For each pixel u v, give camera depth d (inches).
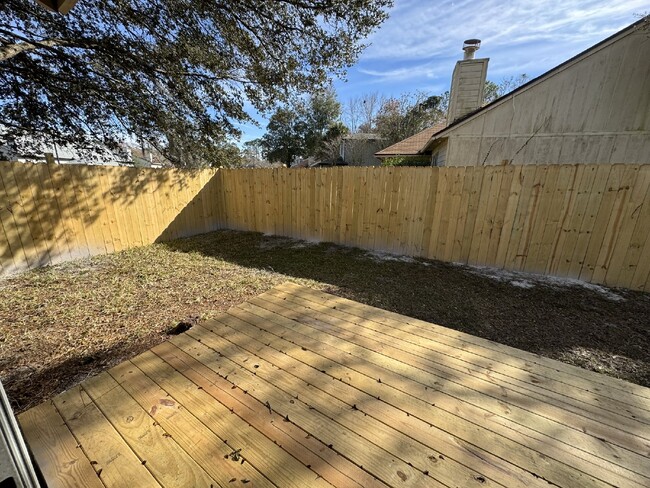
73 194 174.4
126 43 189.6
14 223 152.9
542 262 151.6
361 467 40.2
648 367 84.0
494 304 121.8
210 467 40.3
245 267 167.6
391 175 183.5
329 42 191.8
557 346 93.6
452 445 44.0
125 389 56.4
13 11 164.6
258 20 180.9
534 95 214.7
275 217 241.1
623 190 129.5
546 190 144.6
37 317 109.9
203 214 254.2
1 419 26.3
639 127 192.9
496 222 158.4
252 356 67.7
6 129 213.5
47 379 77.7
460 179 163.3
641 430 47.7
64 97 209.5
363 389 56.4
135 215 207.0
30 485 29.8
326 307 94.9
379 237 195.5
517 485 37.9
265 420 48.5
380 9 178.1
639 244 129.8
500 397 54.9
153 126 233.9
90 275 152.9
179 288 137.8
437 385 58.1
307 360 66.1
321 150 816.3
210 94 235.8
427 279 148.7
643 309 116.9
